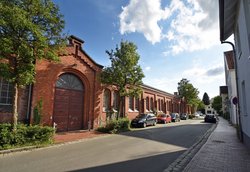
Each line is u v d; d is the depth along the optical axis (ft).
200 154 29.07
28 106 45.80
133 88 68.33
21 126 34.09
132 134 53.67
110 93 75.10
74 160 25.66
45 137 35.58
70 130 56.70
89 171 21.31
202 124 95.55
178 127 77.00
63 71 55.06
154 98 118.93
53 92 51.34
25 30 31.91
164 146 36.40
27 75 32.86
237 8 31.32
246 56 28.55
